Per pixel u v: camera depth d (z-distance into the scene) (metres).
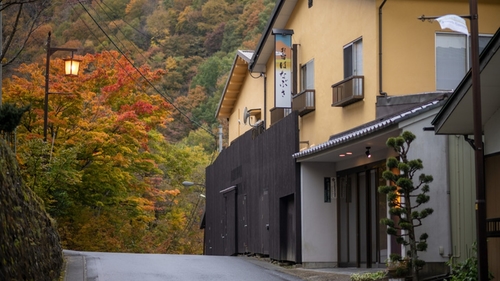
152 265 16.45
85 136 23.44
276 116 23.39
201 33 56.78
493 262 11.81
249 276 15.23
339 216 18.92
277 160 20.81
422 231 13.08
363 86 17.06
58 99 23.25
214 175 33.03
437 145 13.16
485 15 17.08
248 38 52.94
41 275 10.35
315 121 20.44
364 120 17.02
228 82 30.72
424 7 16.70
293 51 21.95
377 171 16.61
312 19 20.78
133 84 25.77
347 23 18.17
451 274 12.62
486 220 10.39
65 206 21.19
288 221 19.86
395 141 12.27
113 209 28.83
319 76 20.14
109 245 28.00
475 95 9.70
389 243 15.38
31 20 21.67
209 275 15.00
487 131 12.13
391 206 12.54
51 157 19.64
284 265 19.36
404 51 16.56
